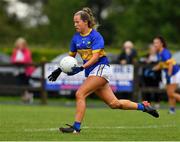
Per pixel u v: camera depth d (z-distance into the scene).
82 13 28.11
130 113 44.66
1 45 114.31
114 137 27.44
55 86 57.62
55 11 133.38
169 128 32.47
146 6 127.88
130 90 56.03
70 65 27.77
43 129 31.05
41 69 57.38
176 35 125.06
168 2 125.44
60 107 51.97
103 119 38.62
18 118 38.59
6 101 60.34
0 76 62.91
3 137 27.08
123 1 143.62
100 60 28.09
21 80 60.75
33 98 63.16
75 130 28.36
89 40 28.08
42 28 145.62
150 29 127.31
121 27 138.50
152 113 29.31
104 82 28.11
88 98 63.56
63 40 132.25
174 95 46.09
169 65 46.28
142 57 63.25
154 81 56.44
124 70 56.12
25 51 60.56
